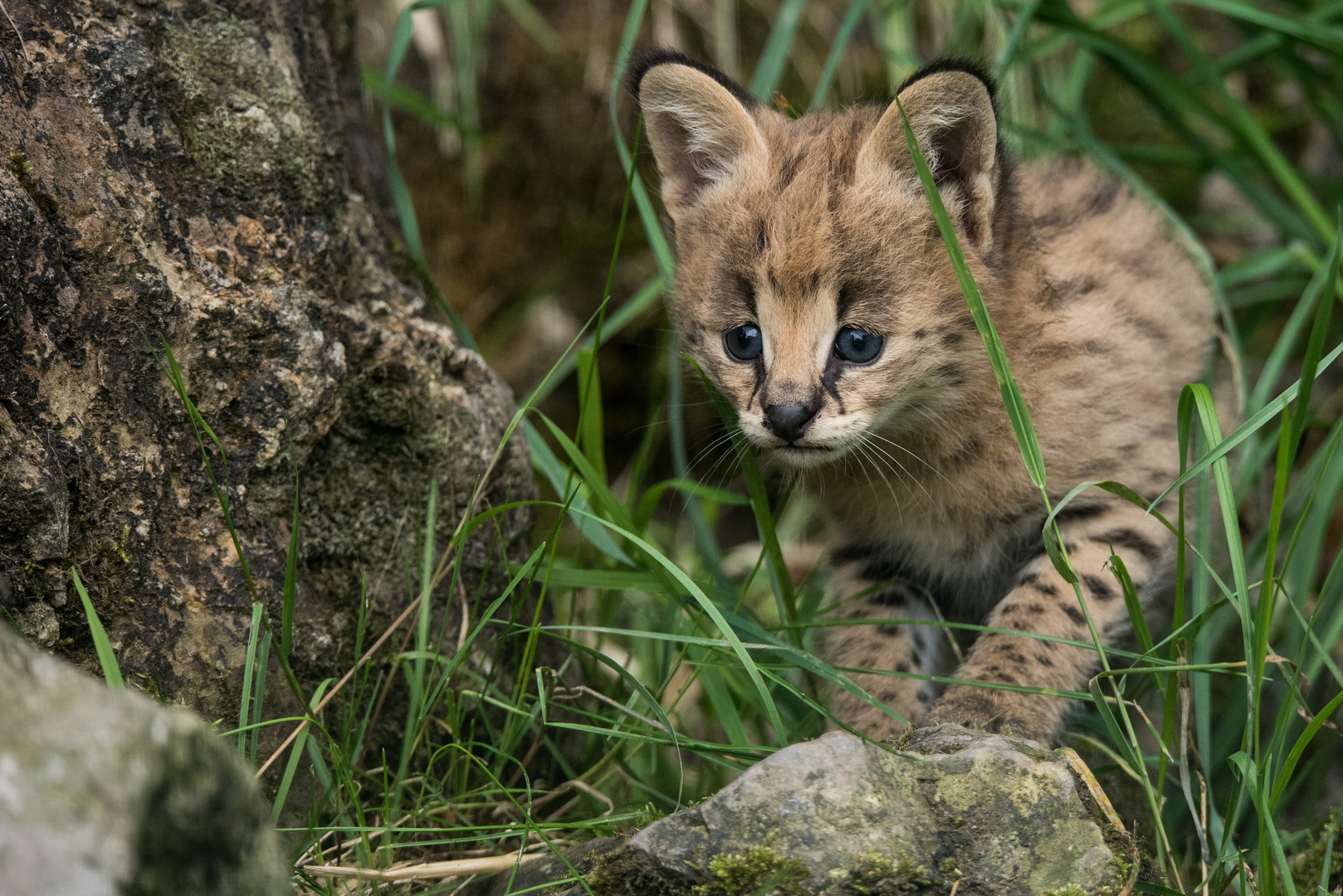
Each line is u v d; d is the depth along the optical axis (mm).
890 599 7645
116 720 3090
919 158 5398
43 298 5074
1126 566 6684
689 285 7160
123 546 5285
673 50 7301
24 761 2922
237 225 6012
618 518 6934
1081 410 6840
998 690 6449
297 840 5469
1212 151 9555
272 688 5738
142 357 5414
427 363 6703
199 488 5605
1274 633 8203
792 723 7418
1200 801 6516
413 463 6570
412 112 12547
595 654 6172
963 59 6453
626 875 4730
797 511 10234
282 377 5859
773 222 6664
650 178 9680
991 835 4730
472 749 6641
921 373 6699
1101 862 4656
